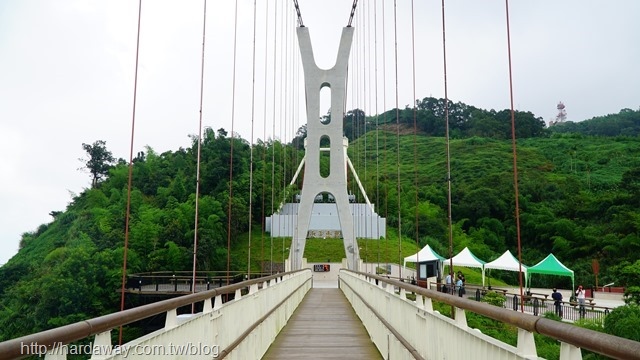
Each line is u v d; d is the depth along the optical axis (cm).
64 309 2505
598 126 10506
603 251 4053
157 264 3322
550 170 6888
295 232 3600
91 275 2655
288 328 1136
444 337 439
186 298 400
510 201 5497
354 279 1614
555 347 1171
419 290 535
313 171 3669
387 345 744
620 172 6600
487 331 1593
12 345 188
